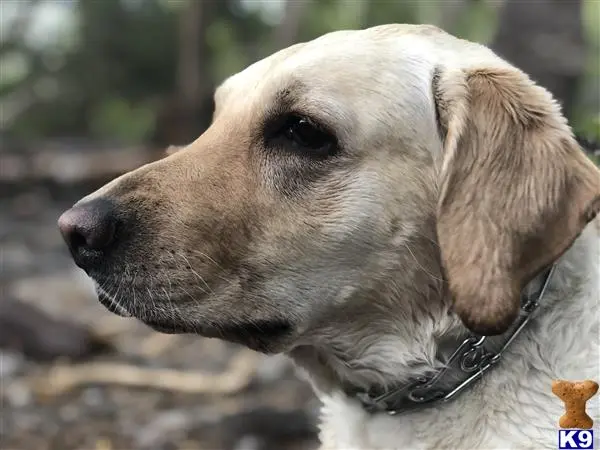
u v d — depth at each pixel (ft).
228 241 1.51
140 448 2.75
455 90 1.49
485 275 1.38
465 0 11.61
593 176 1.42
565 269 1.48
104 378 3.34
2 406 3.08
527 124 1.44
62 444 2.79
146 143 13.30
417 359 1.50
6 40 14.58
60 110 14.73
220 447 2.75
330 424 1.65
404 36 1.57
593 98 10.59
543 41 4.19
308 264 1.51
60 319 3.79
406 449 1.51
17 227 7.27
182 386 3.24
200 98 11.98
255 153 1.53
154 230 1.49
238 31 14.10
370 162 1.49
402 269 1.50
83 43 14.39
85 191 8.75
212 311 1.52
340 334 1.55
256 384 3.26
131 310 1.52
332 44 1.54
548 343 1.45
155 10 14.42
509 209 1.40
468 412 1.46
